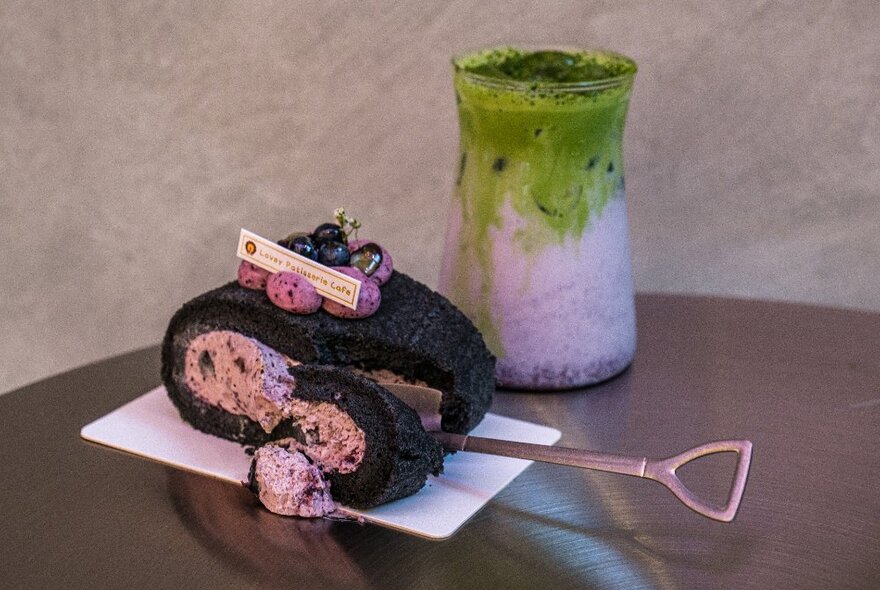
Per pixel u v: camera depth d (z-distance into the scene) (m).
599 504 0.71
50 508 0.71
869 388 0.79
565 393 0.80
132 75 1.08
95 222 1.13
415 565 0.67
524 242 0.78
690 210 1.01
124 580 0.66
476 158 0.79
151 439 0.76
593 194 0.78
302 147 1.07
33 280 1.16
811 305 0.87
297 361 0.74
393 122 1.05
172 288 1.14
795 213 1.00
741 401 0.78
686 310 0.87
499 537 0.69
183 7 1.06
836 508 0.70
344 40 1.04
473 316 0.79
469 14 1.01
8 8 1.09
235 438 0.76
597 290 0.79
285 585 0.66
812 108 0.98
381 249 0.77
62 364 1.18
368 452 0.70
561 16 1.00
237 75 1.07
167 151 1.10
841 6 0.95
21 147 1.13
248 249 0.75
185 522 0.70
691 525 0.69
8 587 0.66
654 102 1.00
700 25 0.97
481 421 0.77
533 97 0.76
